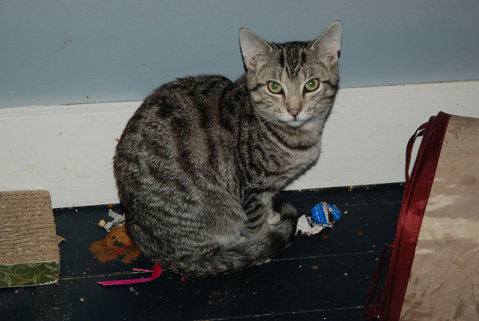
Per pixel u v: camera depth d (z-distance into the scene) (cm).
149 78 97
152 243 92
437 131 85
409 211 82
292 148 91
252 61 89
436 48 98
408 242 82
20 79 95
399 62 98
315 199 104
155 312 90
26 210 97
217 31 94
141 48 94
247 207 94
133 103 98
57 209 104
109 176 102
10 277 93
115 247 98
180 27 93
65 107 97
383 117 100
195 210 91
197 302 91
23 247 94
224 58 96
